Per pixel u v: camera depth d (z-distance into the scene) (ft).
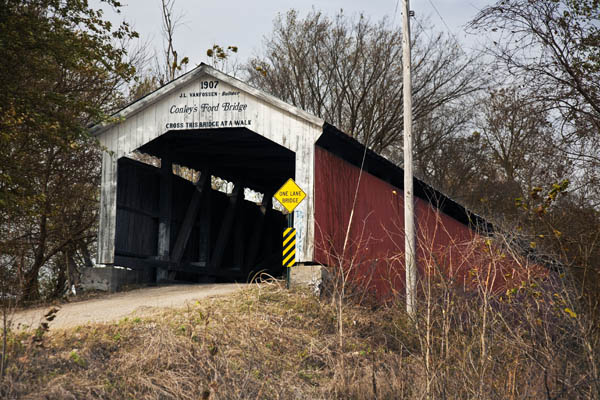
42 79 51.21
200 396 21.34
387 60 113.70
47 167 55.57
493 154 111.34
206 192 63.16
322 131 46.34
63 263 58.44
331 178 48.29
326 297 39.68
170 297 42.01
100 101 62.90
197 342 26.76
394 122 114.83
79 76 59.62
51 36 46.09
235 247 70.90
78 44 47.98
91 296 45.93
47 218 55.67
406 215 41.60
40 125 45.44
